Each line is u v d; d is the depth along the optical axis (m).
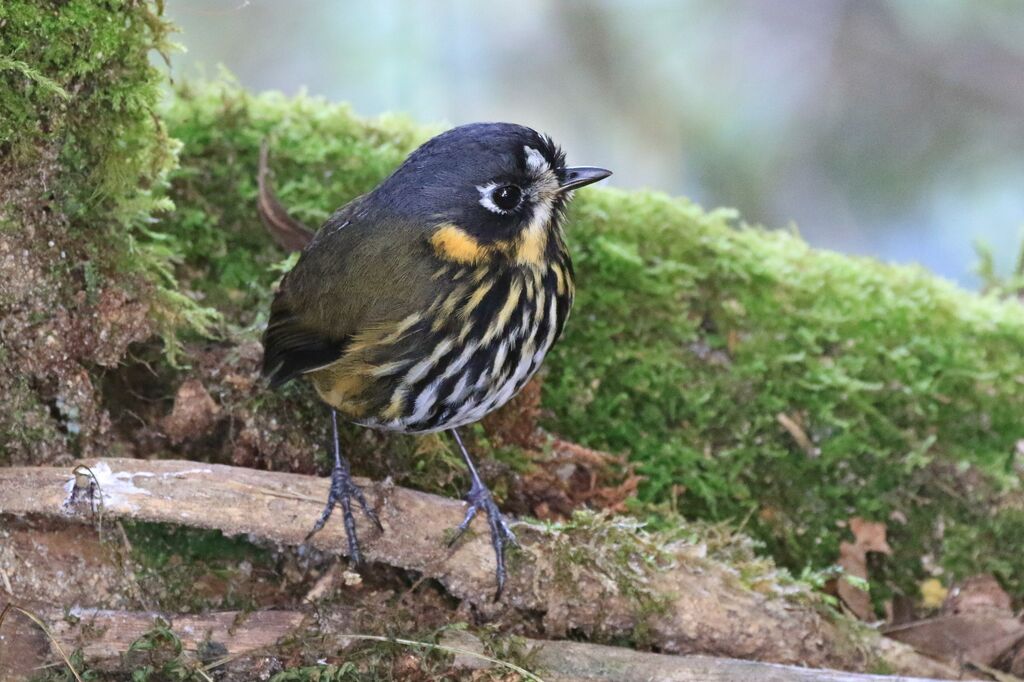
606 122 18.25
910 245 18.02
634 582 8.60
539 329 8.70
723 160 18.23
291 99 11.89
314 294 8.49
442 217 8.30
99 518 7.98
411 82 17.11
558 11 18.03
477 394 8.62
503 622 8.55
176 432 9.14
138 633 7.89
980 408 11.30
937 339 11.34
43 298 8.42
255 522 8.15
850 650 9.01
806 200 18.30
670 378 10.95
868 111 18.64
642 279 11.04
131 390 9.16
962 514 11.16
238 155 10.80
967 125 18.52
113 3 8.25
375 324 8.28
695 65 18.45
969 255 17.62
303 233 10.23
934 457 11.16
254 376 9.34
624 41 18.28
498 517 8.68
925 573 11.11
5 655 7.73
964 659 10.18
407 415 8.62
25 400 8.41
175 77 12.35
